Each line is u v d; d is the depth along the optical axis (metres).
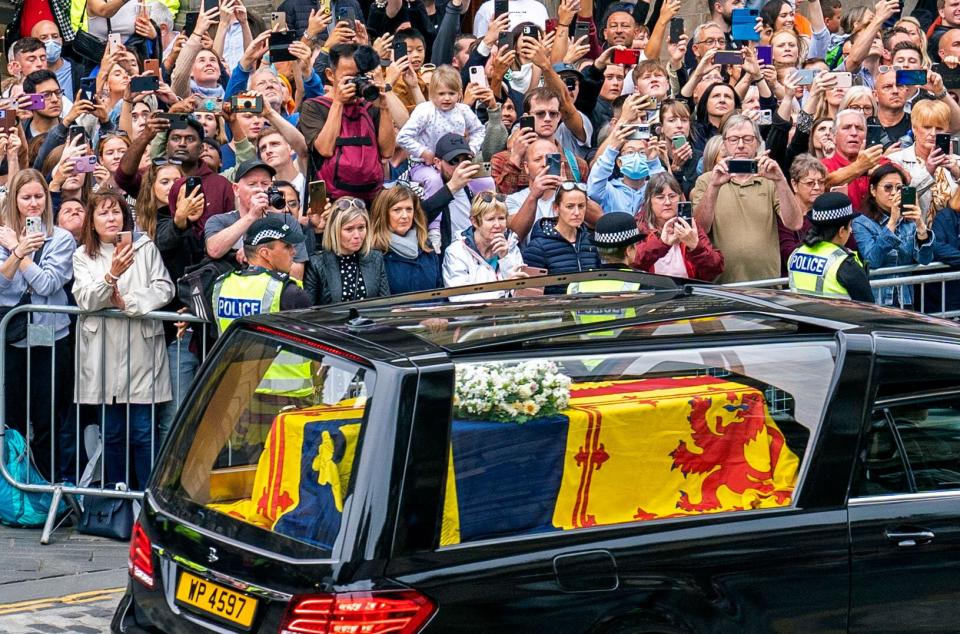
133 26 45.53
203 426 17.84
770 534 17.14
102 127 37.41
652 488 16.92
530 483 16.19
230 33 45.34
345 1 47.91
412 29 43.72
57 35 43.78
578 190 33.09
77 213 31.34
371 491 15.17
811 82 42.34
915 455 18.08
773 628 17.11
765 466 17.52
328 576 14.94
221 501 17.05
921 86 43.25
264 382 17.17
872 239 35.88
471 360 16.36
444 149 35.56
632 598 16.36
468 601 15.37
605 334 17.58
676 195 33.03
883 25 53.50
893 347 18.19
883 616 17.64
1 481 30.02
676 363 17.61
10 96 38.31
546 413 16.47
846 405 17.83
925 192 38.31
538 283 20.91
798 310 19.08
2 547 28.70
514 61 42.88
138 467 30.66
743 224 34.72
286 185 32.47
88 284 29.39
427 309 19.12
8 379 30.42
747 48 43.25
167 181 31.67
